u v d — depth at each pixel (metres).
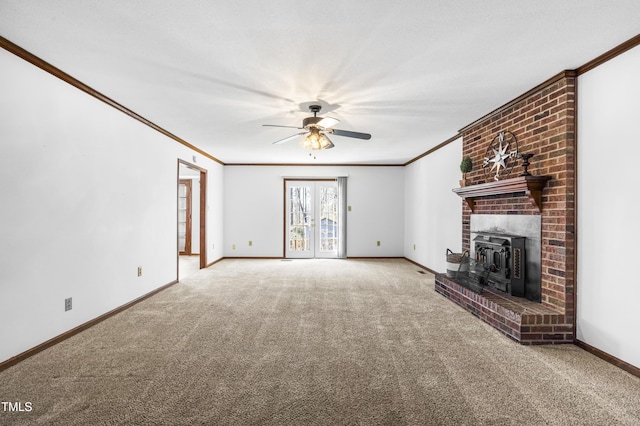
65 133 2.84
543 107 2.99
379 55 2.46
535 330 2.74
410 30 2.13
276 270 6.26
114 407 1.86
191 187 8.82
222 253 7.76
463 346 2.71
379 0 1.83
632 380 2.16
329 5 1.88
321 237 7.95
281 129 4.59
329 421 1.75
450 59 2.52
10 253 2.35
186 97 3.34
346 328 3.12
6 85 2.31
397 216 7.89
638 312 2.23
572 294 2.74
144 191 4.18
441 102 3.46
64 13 1.95
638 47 2.22
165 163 4.77
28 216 2.49
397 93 3.21
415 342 2.79
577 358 2.48
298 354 2.56
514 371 2.29
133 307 3.81
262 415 1.79
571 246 2.74
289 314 3.55
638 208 2.23
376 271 6.16
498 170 3.69
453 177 5.09
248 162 7.70
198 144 5.65
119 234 3.64
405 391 2.03
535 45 2.31
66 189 2.86
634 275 2.26
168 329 3.09
